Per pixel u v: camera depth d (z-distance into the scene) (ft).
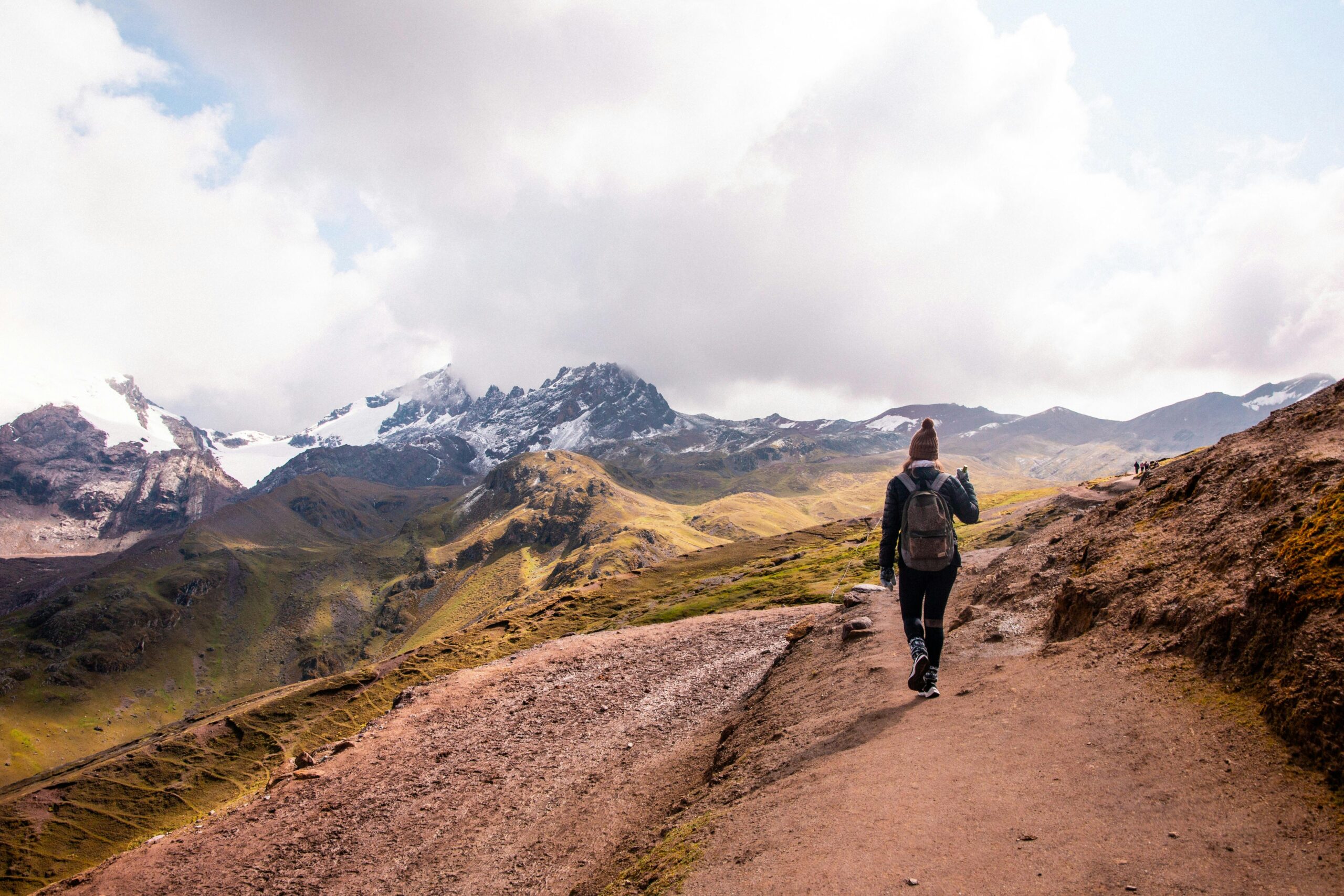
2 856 407.64
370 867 50.83
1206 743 18.95
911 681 29.43
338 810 60.03
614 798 51.85
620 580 388.16
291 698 506.07
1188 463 44.09
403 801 59.93
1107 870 14.98
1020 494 390.42
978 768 21.59
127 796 451.53
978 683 31.14
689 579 365.40
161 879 53.47
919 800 20.39
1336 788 15.31
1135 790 17.90
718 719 63.57
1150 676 24.34
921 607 30.32
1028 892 14.80
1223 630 22.80
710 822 27.17
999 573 53.93
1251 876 13.74
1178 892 13.73
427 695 87.92
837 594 156.66
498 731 72.33
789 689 48.57
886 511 30.76
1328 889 12.80
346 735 311.47
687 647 94.58
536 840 48.88
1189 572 28.68
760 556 395.34
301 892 49.44
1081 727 22.53
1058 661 29.58
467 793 59.52
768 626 99.45
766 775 30.09
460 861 48.83
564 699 79.56
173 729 619.67
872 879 16.70
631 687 80.59
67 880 56.29
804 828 21.07
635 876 26.37
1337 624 18.24
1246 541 26.96
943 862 16.71
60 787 462.60
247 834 58.95
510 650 302.04
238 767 445.78
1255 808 15.78
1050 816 17.81
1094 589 33.09
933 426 30.53
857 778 23.57
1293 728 17.34
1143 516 40.04
